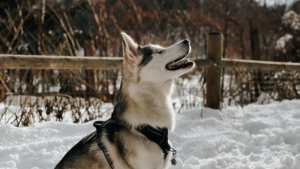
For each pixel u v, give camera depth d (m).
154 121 3.01
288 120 5.51
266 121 5.54
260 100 8.07
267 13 16.75
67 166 2.95
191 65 3.22
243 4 17.02
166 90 3.17
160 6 19.62
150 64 3.07
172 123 3.16
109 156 2.92
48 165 3.92
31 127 4.64
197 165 4.02
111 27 12.20
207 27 17.61
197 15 16.70
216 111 5.94
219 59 6.22
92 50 8.56
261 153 4.43
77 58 5.13
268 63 7.27
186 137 4.86
